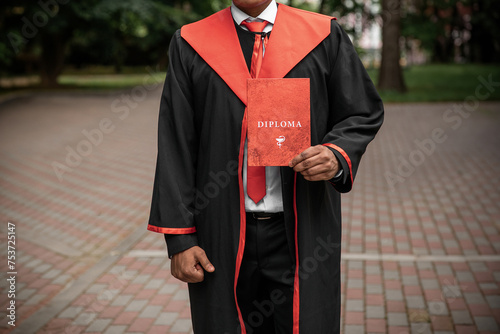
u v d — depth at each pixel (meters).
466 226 5.39
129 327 3.51
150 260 4.65
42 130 11.90
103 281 4.23
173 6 23.97
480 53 33.41
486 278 4.14
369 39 19.88
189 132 1.82
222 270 1.81
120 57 33.53
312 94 1.76
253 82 1.62
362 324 3.50
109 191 7.05
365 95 1.80
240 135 1.74
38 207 6.34
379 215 5.83
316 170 1.57
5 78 28.17
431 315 3.59
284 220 1.78
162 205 1.77
